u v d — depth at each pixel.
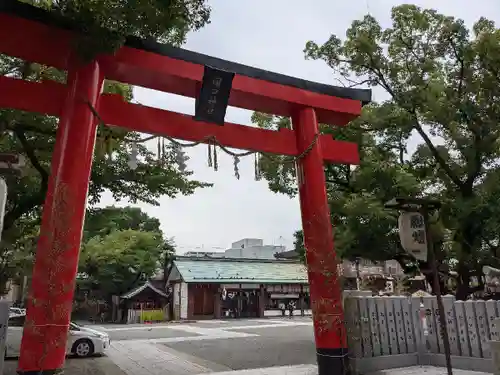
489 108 14.91
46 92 8.57
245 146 10.53
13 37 8.30
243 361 14.41
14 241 15.77
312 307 9.99
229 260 46.72
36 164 13.20
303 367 12.16
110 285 42.75
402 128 15.95
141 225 46.41
